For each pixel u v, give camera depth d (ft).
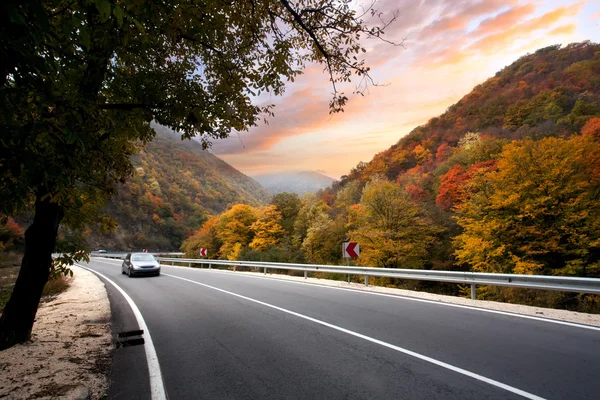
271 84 19.54
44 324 22.89
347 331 19.47
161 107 16.51
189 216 424.87
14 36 6.43
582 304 41.65
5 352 15.79
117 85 16.26
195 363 14.70
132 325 22.35
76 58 11.14
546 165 63.26
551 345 16.10
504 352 15.21
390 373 13.10
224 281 48.78
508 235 67.46
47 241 17.31
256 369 13.84
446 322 21.15
